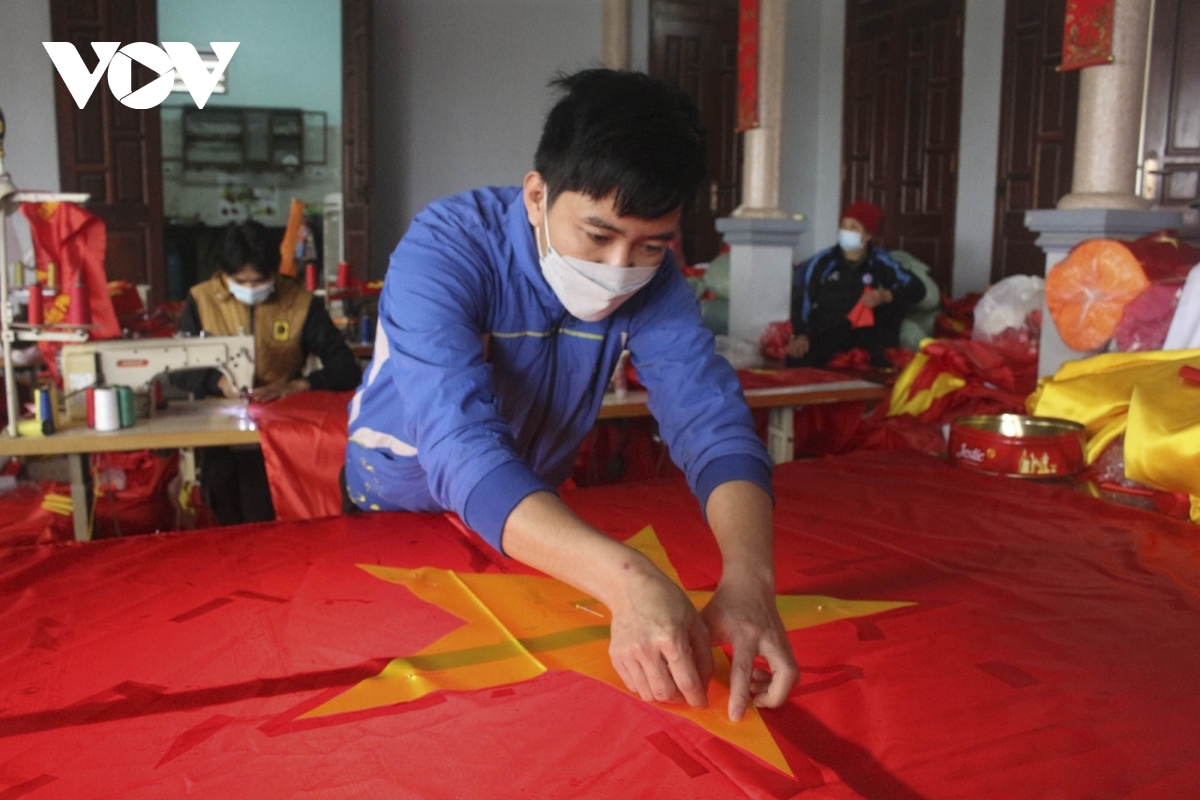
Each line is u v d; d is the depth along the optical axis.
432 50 7.59
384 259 7.69
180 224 8.84
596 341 1.34
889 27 7.74
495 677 0.99
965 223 7.15
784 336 4.85
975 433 1.90
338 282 4.86
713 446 1.14
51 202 2.45
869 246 5.04
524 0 7.73
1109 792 0.79
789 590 1.25
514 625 1.12
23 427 2.35
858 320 4.75
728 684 0.96
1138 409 1.82
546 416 1.40
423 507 1.57
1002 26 6.76
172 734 0.88
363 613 1.16
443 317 1.13
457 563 1.34
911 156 7.61
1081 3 3.10
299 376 3.26
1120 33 3.02
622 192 0.97
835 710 0.92
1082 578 1.31
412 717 0.91
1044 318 3.13
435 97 7.64
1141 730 0.89
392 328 1.16
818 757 0.84
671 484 1.79
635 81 1.00
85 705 0.93
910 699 0.95
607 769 0.82
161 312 4.29
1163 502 1.79
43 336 2.43
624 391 2.95
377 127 7.52
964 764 0.83
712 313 5.59
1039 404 2.19
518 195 1.27
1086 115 3.12
